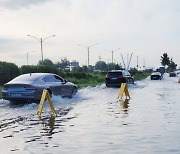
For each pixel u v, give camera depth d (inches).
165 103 671.1
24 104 652.1
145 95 892.6
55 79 741.3
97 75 2608.3
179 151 280.2
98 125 410.6
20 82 659.4
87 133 361.1
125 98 799.7
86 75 2194.9
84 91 1052.5
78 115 501.4
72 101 722.8
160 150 284.2
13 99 659.4
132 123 422.6
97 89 1173.1
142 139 328.2
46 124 420.5
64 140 327.6
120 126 402.0
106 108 590.2
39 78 687.1
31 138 338.3
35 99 654.5
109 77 1327.5
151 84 1592.0
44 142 319.9
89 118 469.7
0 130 380.5
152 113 517.7
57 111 550.3
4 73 1309.1
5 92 661.9
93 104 659.4
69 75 2064.5
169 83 1728.6
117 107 605.3
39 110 518.6
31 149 293.3
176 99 761.6
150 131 368.5
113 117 477.4
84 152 280.4
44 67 1685.5
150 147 295.3
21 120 452.8
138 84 1581.0
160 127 392.2
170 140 322.0
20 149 293.6
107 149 289.7
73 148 295.0
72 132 367.6
